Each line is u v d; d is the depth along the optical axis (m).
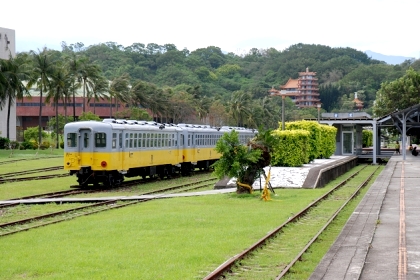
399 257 11.92
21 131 92.38
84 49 171.75
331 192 27.25
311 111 135.75
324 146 47.84
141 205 21.69
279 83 172.50
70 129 29.73
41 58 73.25
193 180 36.31
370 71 165.88
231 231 15.19
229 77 173.12
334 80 174.38
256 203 22.09
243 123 109.88
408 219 17.30
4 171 40.88
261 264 11.67
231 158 24.48
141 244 13.34
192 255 12.05
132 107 93.56
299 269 11.19
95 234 14.77
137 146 32.41
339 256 11.95
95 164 29.47
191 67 164.50
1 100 67.25
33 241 13.97
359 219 17.42
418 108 49.56
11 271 10.84
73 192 27.05
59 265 11.20
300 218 18.45
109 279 10.12
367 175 41.06
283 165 36.34
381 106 75.75
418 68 153.75
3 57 81.44
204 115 104.31
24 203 22.45
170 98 99.62
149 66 162.50
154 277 10.27
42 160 54.44
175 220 17.16
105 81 86.06
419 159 52.44
